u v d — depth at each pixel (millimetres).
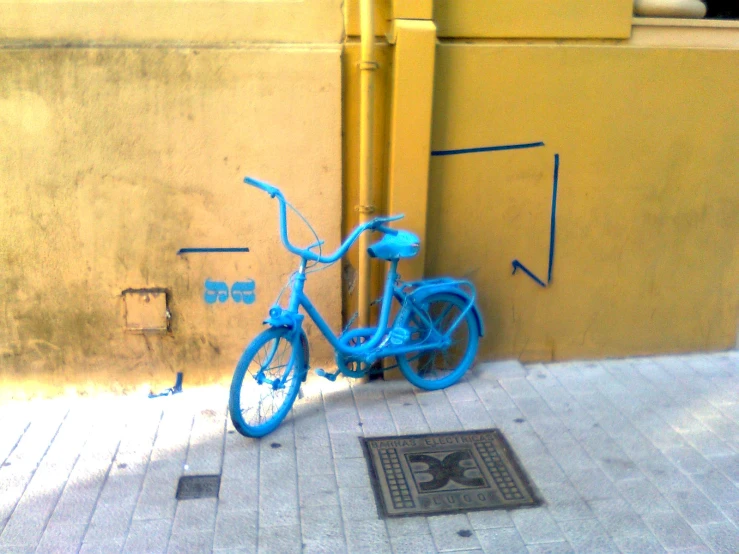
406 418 3613
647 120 3920
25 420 3572
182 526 2752
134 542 2658
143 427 3504
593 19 3746
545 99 3789
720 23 3891
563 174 3938
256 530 2734
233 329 3828
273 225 3686
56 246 3580
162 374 3857
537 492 3004
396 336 3682
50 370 3760
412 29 3457
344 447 3328
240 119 3512
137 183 3543
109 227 3590
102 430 3475
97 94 3395
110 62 3359
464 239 3959
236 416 3230
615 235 4105
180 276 3707
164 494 2953
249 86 3467
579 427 3547
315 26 3502
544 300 4176
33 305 3650
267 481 3053
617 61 3787
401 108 3572
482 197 3898
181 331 3795
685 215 4141
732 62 3902
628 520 2818
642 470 3170
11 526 2744
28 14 3326
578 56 3744
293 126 3551
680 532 2744
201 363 3867
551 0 3686
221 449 3301
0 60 3301
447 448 3338
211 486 3012
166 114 3461
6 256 3562
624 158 3967
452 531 2740
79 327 3713
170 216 3611
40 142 3428
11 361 3721
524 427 3545
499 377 4078
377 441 3387
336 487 3018
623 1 3736
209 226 3650
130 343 3775
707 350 4461
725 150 4059
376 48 3557
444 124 3734
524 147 3852
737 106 3986
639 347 4367
